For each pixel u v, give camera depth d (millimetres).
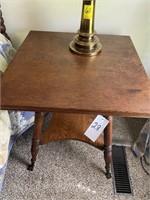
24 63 820
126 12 1058
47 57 863
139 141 1157
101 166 1060
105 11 1057
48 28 1126
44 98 660
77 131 1006
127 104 648
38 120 915
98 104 646
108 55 896
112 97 673
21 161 1065
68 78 751
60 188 967
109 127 881
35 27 1127
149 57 1212
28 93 676
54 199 928
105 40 1018
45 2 1037
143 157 1114
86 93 687
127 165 1081
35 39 996
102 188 976
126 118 1339
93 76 767
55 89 698
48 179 998
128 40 1027
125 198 948
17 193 941
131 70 807
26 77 747
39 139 962
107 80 749
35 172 1022
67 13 1068
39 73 770
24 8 1062
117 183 1000
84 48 892
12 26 1127
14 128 975
